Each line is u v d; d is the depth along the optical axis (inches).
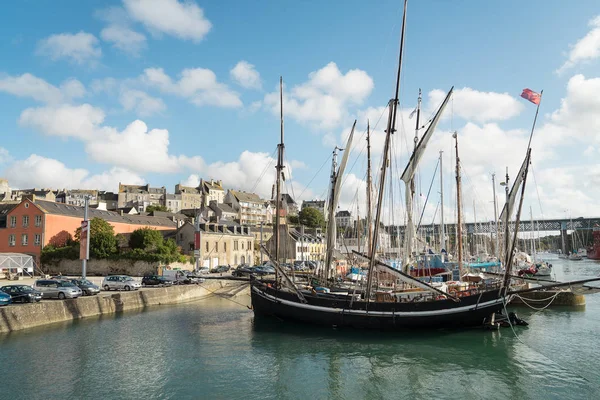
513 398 765.3
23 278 2388.0
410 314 1202.6
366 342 1136.8
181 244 3169.3
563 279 2773.1
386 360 986.7
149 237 2704.2
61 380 829.8
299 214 5880.9
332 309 1268.5
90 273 2650.1
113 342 1123.3
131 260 2613.2
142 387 805.2
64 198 6441.9
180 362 964.6
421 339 1162.6
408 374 892.6
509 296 1269.7
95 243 2664.9
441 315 1195.9
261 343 1137.4
